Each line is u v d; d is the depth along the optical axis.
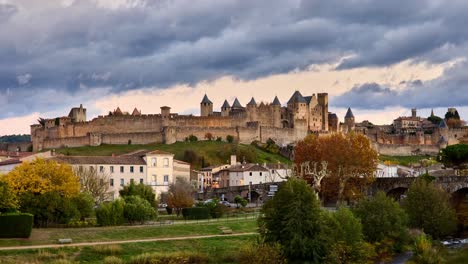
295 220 96.94
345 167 182.88
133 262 92.75
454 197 161.50
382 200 124.81
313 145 193.00
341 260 99.81
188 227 119.62
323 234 98.50
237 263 96.56
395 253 118.00
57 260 88.75
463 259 107.88
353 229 107.12
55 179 123.06
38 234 104.19
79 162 198.88
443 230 133.50
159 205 190.75
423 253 110.75
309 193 99.56
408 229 127.56
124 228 114.88
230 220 133.62
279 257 94.12
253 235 113.56
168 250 102.06
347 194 184.50
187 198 162.38
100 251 96.44
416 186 138.25
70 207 119.69
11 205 106.25
